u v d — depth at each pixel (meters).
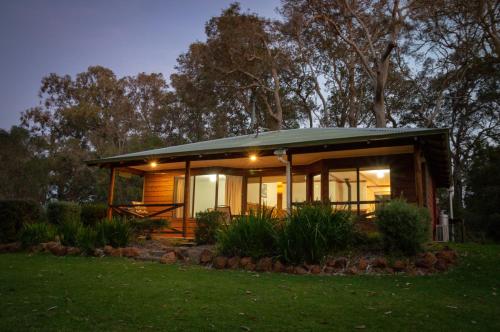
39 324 3.63
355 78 30.36
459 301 4.68
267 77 30.47
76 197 33.94
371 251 7.49
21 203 11.08
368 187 11.88
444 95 28.45
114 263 7.70
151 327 3.59
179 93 33.94
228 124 32.50
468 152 28.92
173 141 37.12
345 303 4.52
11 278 5.95
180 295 4.88
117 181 30.72
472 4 23.56
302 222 7.26
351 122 29.31
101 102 37.88
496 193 22.94
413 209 7.29
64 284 5.50
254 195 14.52
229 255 7.62
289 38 27.91
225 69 27.75
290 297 4.80
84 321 3.75
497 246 10.12
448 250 7.67
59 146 35.62
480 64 25.66
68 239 9.69
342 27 26.88
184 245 10.14
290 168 10.91
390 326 3.67
